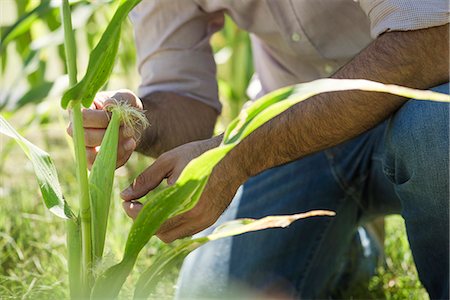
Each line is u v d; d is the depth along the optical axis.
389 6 1.31
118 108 1.16
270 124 1.33
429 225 1.38
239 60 2.84
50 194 1.15
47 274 1.72
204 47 1.74
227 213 1.77
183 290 1.70
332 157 1.75
